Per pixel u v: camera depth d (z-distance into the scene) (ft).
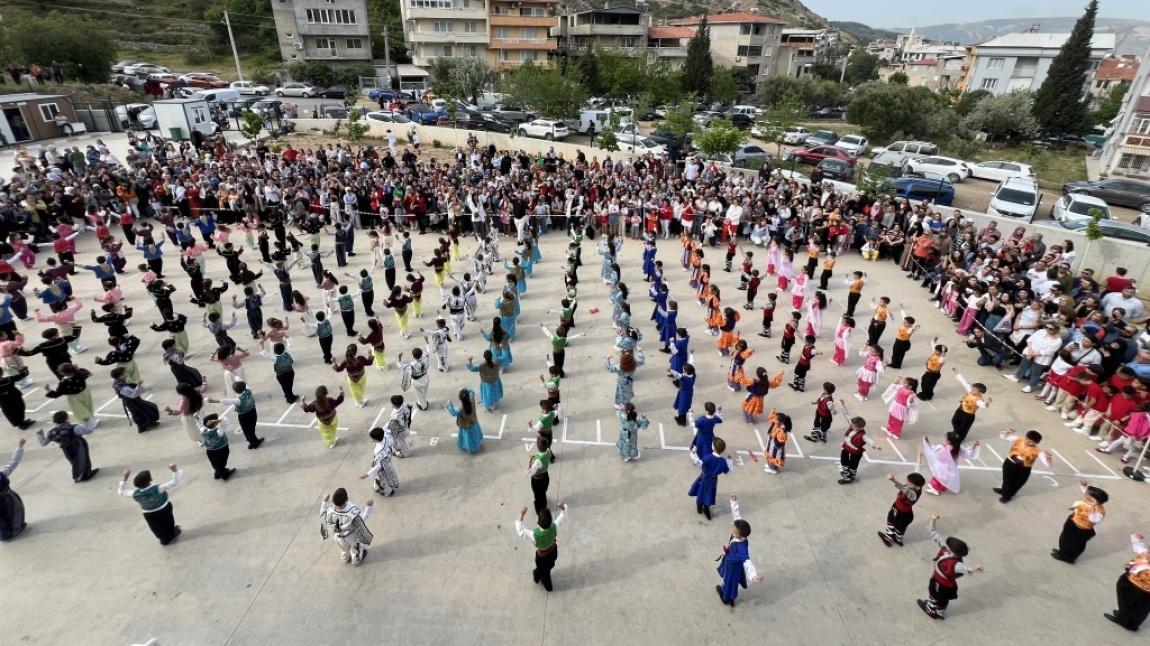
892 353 50.98
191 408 37.22
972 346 53.62
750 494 35.50
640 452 38.91
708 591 28.91
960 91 259.19
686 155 118.21
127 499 34.09
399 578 29.22
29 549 30.48
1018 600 29.07
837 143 142.82
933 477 36.24
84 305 59.21
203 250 69.46
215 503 33.81
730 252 71.46
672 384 47.14
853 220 78.18
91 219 74.84
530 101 162.20
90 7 246.68
